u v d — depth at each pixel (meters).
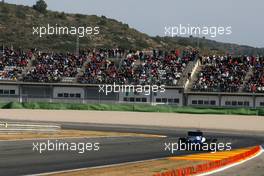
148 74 198.38
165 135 112.38
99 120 155.38
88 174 45.88
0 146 72.69
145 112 176.12
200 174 48.91
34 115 160.62
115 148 76.56
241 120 160.62
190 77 194.00
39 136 92.44
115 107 180.88
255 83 187.25
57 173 46.38
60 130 107.50
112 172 47.69
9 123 93.88
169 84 189.38
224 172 51.50
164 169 51.00
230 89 184.62
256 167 57.72
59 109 179.88
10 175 44.62
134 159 61.91
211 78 193.62
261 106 181.62
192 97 187.75
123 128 131.75
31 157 60.47
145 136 106.62
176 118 163.25
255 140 105.88
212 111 174.88
